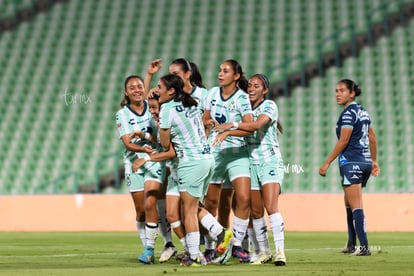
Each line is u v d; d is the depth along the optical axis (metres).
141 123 32.06
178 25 94.06
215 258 30.36
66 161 81.25
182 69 31.09
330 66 84.56
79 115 85.81
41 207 66.75
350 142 34.03
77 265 29.75
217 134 29.95
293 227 61.44
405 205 59.28
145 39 93.19
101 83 88.88
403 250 38.09
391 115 77.44
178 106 28.27
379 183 71.88
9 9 98.56
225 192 31.77
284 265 28.81
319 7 91.56
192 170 28.50
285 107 81.25
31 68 92.00
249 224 31.66
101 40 94.00
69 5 98.56
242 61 87.88
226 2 95.12
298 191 73.44
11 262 31.66
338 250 38.94
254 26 91.88
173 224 30.22
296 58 81.62
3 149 83.81
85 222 65.88
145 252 30.92
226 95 30.16
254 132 29.78
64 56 92.88
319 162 75.06
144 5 96.88
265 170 29.55
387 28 86.12
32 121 86.06
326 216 60.84
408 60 82.62
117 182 71.69
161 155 28.78
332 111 79.94
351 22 88.50
